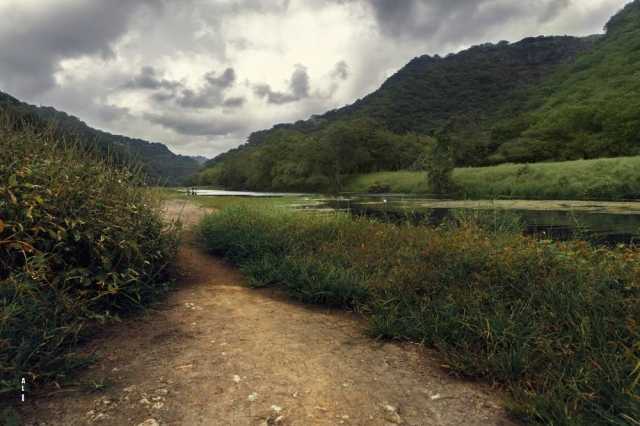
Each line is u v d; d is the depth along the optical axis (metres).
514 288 3.63
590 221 11.45
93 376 2.43
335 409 2.17
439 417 2.12
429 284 3.97
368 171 70.56
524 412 2.12
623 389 2.02
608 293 3.18
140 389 2.29
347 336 3.35
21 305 2.50
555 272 3.73
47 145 3.87
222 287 4.88
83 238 3.36
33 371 2.26
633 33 106.69
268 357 2.83
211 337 3.19
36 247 3.07
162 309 3.87
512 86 171.75
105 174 4.29
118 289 3.51
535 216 12.99
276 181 77.62
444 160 36.69
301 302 4.34
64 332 2.57
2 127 3.65
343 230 6.89
